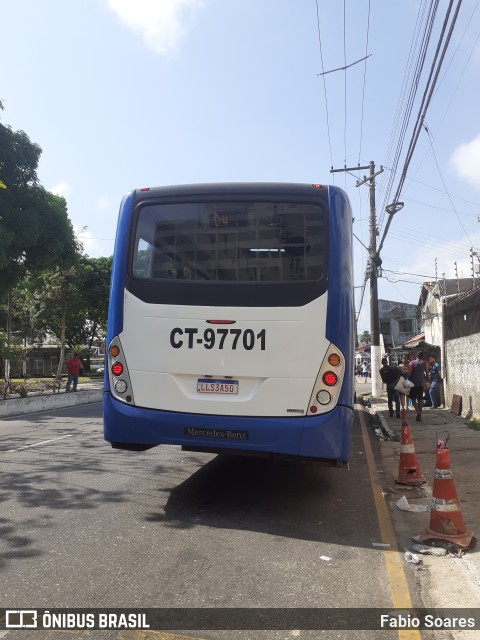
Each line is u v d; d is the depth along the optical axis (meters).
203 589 3.86
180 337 5.48
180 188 5.80
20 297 35.81
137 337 5.61
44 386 22.03
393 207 15.99
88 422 13.60
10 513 5.52
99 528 5.11
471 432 11.49
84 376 43.72
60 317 36.47
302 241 5.44
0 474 7.27
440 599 3.76
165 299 5.56
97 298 42.12
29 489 6.48
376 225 23.00
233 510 5.81
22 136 19.50
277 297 5.34
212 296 5.45
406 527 5.41
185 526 5.24
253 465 8.02
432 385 17.58
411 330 55.53
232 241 5.56
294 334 5.26
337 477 7.49
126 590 3.82
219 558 4.44
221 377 5.38
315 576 4.12
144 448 5.87
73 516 5.46
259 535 5.03
